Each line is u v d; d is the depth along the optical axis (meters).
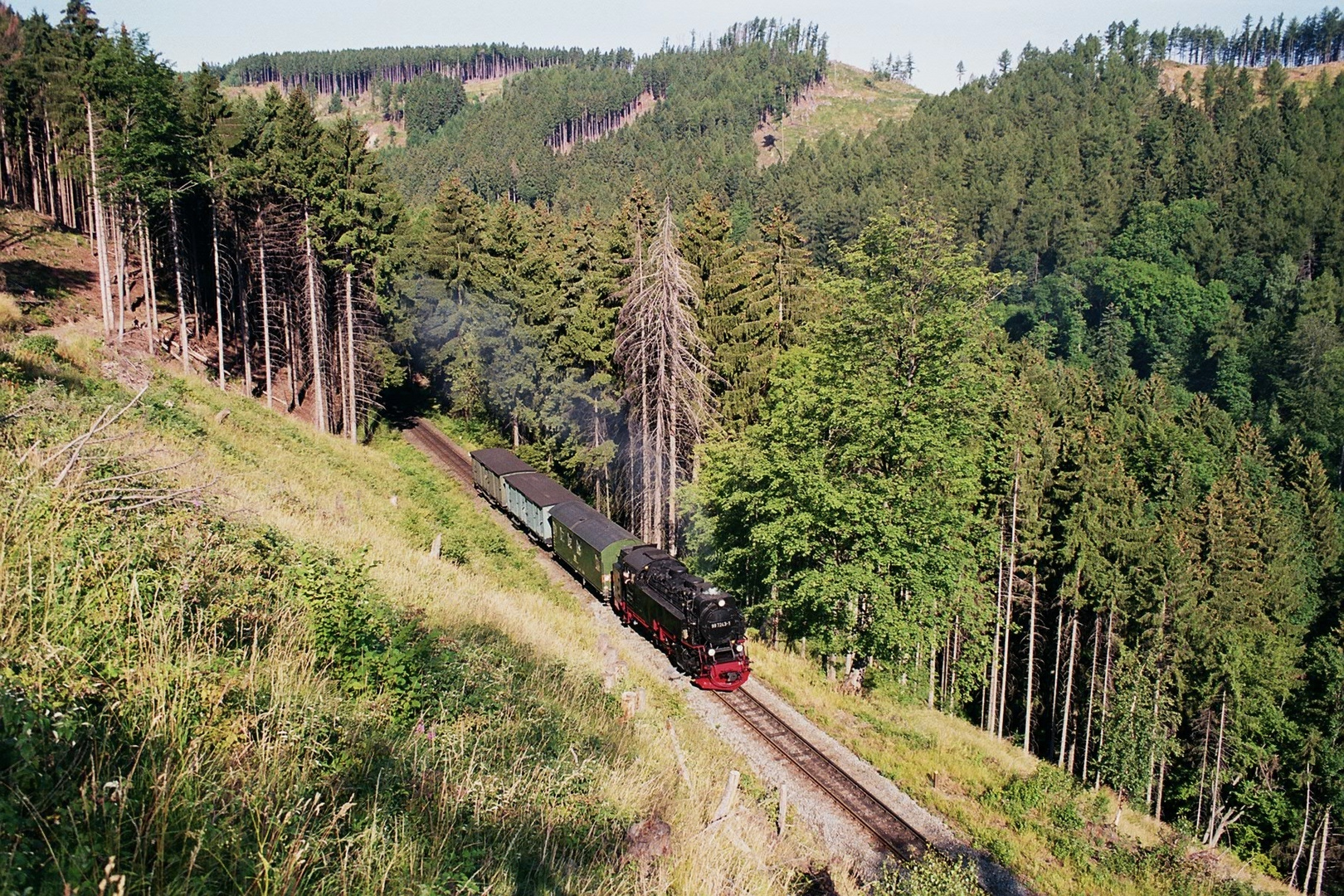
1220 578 39.34
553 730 11.61
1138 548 37.09
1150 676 36.72
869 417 25.48
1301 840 34.94
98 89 35.03
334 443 38.97
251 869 5.02
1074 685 41.62
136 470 12.91
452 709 10.29
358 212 41.88
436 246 47.97
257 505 18.11
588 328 40.03
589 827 8.80
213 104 42.09
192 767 5.74
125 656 6.90
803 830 15.34
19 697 5.14
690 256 36.50
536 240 59.16
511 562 30.84
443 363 50.91
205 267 52.50
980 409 27.75
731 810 12.16
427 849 6.48
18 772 4.70
